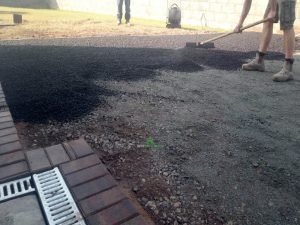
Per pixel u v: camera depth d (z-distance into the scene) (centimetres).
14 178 161
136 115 256
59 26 803
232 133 231
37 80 332
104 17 1103
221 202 155
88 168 171
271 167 188
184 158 193
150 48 550
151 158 192
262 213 149
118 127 233
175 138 219
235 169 184
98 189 153
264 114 270
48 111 253
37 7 1484
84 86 321
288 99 310
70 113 251
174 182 169
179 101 293
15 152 184
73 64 409
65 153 185
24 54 458
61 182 158
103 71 382
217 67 433
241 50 561
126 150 200
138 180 170
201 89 331
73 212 138
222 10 940
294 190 166
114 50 519
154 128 233
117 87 324
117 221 133
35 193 152
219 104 290
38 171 167
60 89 307
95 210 139
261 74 405
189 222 141
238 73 406
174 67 420
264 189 166
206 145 211
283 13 354
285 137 227
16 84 316
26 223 132
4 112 243
